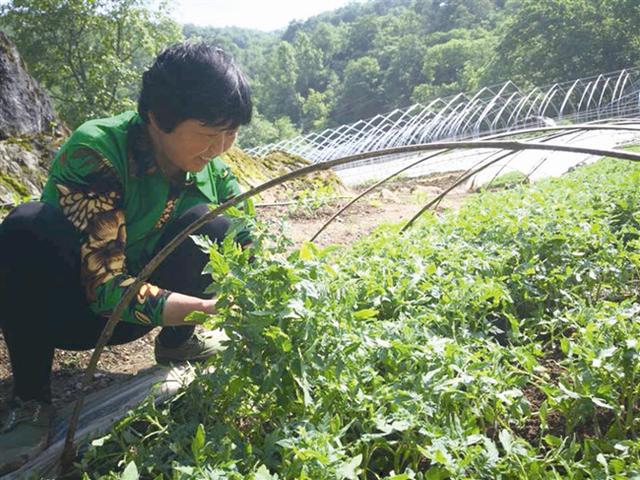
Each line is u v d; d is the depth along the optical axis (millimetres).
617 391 1986
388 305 2453
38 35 27391
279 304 1747
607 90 39375
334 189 8367
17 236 2055
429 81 85562
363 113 90812
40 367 2230
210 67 1841
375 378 1864
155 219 2256
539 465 1646
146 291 1970
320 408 1749
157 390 2182
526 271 2742
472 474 1584
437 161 15688
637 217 3488
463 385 1941
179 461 1691
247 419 2061
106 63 27656
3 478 1921
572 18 46406
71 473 1893
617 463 1606
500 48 51469
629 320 2279
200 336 2592
